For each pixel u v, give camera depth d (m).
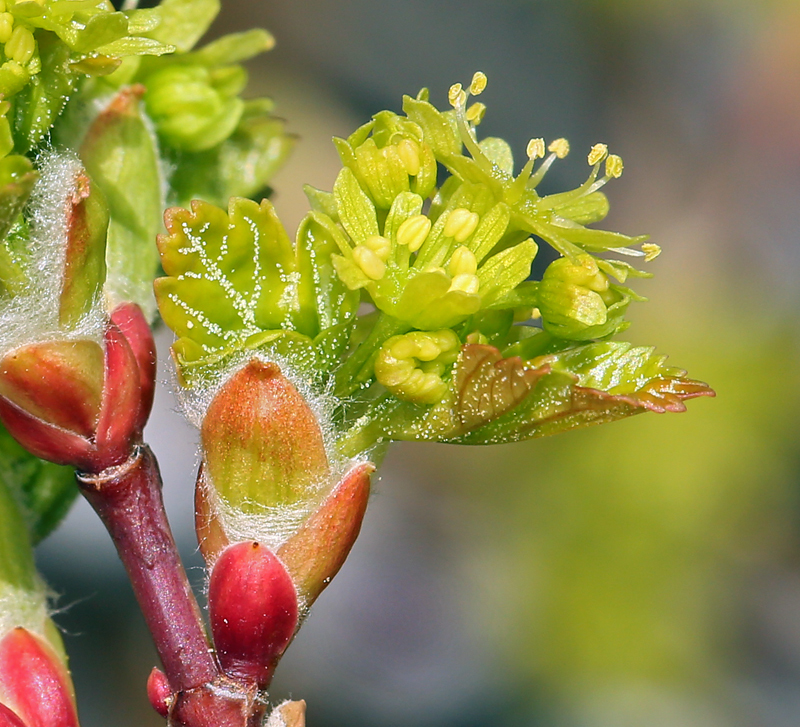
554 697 0.27
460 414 0.15
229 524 0.15
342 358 0.15
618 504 0.27
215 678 0.15
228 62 0.17
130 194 0.16
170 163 0.17
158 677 0.15
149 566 0.15
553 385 0.14
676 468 0.27
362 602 0.28
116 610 0.25
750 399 0.28
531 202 0.15
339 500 0.15
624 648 0.27
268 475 0.14
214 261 0.15
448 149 0.15
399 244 0.15
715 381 0.28
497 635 0.28
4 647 0.15
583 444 0.28
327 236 0.15
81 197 0.14
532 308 0.15
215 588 0.15
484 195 0.15
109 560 0.26
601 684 0.27
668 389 0.15
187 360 0.15
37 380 0.14
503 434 0.15
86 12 0.15
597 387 0.15
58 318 0.15
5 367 0.14
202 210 0.15
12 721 0.15
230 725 0.15
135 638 0.26
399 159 0.15
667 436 0.27
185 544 0.26
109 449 0.15
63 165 0.15
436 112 0.15
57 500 0.16
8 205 0.14
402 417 0.15
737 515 0.27
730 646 0.27
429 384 0.15
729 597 0.27
